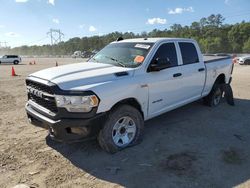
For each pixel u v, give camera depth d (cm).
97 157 427
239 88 1043
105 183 357
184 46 588
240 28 9575
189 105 741
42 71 465
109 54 548
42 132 538
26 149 458
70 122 386
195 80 611
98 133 410
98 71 445
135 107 475
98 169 392
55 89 388
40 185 352
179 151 450
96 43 13012
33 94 449
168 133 531
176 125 579
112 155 433
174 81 538
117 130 441
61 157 429
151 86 482
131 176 373
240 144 481
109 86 409
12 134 528
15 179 366
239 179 366
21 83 1274
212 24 11175
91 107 388
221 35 10081
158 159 421
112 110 424
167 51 538
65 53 14338
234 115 655
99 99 393
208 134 528
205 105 731
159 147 464
